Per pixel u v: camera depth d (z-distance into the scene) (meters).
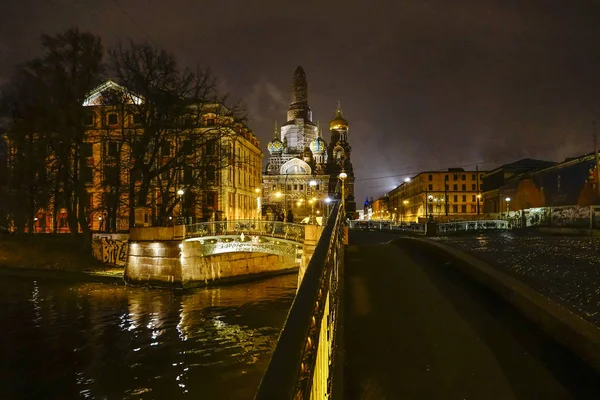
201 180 50.97
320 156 126.88
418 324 7.80
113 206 44.75
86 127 45.97
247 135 76.00
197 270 35.81
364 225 55.09
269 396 1.61
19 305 28.84
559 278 9.38
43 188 45.75
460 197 103.19
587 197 44.28
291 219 43.75
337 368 5.77
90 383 16.58
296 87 143.12
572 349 6.15
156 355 19.47
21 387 16.17
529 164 76.81
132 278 36.59
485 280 9.79
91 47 43.22
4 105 43.19
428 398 5.24
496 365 6.02
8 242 44.81
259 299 30.78
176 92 43.16
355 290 10.14
